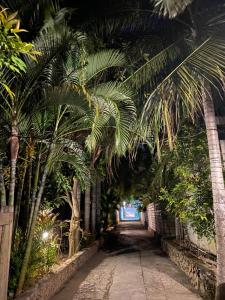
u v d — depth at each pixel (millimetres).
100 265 7758
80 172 5574
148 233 19875
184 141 5875
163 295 4871
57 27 3684
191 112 3982
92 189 11594
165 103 3816
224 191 4109
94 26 4965
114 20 5000
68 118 4438
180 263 7164
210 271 4680
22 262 3812
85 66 4074
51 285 4699
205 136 5555
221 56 3629
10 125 3689
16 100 3621
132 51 5219
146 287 5426
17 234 4270
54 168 5672
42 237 5391
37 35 3654
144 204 11531
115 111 3691
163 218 12133
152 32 5137
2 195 3525
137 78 4492
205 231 5125
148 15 4938
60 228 7781
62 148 4855
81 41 4012
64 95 3625
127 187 14469
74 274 6520
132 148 4547
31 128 4277
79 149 5176
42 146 4625
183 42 4484
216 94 4980
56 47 3654
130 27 5145
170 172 6875
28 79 3646
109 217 18188
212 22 4234
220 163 4215
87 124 4367
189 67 3768
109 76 5508
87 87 4094
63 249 8227
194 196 5254
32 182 4801
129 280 6020
